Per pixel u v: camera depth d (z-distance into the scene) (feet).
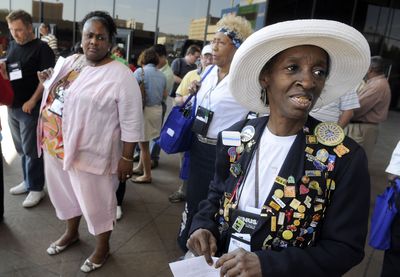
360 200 3.11
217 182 4.08
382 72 12.48
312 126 3.45
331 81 3.69
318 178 3.17
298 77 3.20
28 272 7.80
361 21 35.32
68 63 7.66
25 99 10.02
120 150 7.54
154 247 9.18
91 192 7.41
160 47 14.24
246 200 3.57
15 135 10.75
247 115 6.86
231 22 7.03
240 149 3.74
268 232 3.28
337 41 3.13
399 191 6.64
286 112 3.31
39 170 10.61
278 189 3.26
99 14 7.20
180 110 7.88
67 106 7.06
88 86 6.97
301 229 3.21
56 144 7.64
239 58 3.47
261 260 2.99
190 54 17.80
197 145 7.48
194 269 3.51
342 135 3.29
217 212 3.96
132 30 32.76
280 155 3.49
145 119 12.53
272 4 29.50
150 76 12.36
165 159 16.39
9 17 9.66
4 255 8.32
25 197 11.23
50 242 8.99
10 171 13.15
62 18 37.63
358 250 3.07
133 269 8.21
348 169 3.13
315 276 3.02
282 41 3.15
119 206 10.49
